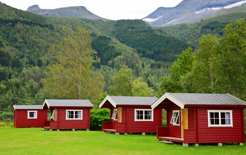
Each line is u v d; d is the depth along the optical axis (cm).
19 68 18000
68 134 2297
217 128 1570
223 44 2444
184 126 1670
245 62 2259
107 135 2202
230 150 1405
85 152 1351
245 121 2117
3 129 3106
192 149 1433
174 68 3834
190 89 3077
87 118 2897
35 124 3606
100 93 5162
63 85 5622
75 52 5444
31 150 1418
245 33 2400
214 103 1570
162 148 1477
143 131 2309
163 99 1741
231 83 2264
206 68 2812
